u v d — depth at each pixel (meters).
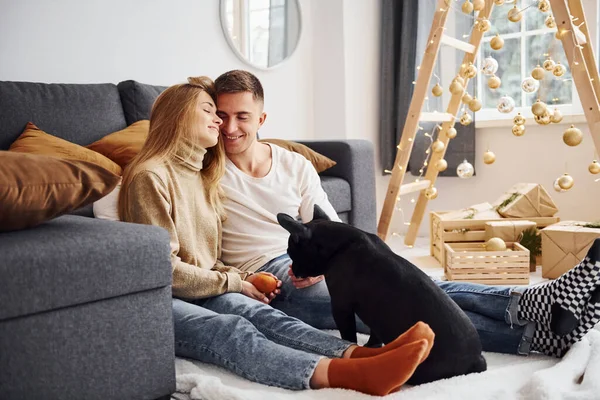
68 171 1.28
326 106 4.04
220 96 1.98
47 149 2.19
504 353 1.77
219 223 1.96
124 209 1.72
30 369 1.20
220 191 1.99
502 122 3.77
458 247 3.00
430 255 3.34
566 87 3.63
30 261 1.17
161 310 1.40
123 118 2.69
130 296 1.34
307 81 4.05
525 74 3.77
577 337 1.63
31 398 1.20
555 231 2.75
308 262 1.62
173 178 1.78
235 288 1.80
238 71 2.03
